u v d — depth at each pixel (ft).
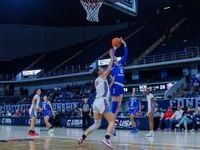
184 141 29.12
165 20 125.70
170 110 51.70
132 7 63.41
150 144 25.94
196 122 48.80
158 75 104.68
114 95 26.50
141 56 109.19
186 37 108.37
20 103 109.19
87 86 111.04
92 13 68.85
